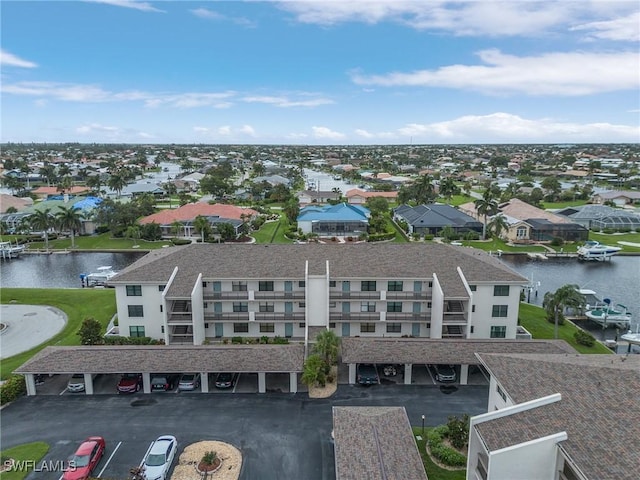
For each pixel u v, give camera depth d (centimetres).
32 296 7369
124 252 11044
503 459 2555
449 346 4719
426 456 3591
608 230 13050
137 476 3272
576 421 2656
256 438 3797
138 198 15988
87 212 12744
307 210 13712
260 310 5578
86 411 4197
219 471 3397
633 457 2302
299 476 3353
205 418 4078
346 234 12625
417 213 13625
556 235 11856
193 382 4538
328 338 4694
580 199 18400
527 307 7044
